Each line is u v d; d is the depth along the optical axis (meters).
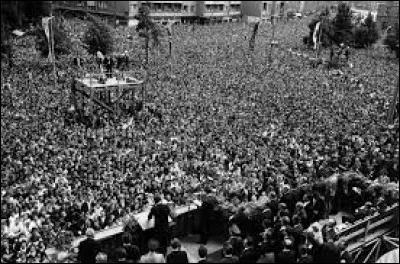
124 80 52.38
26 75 63.38
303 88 64.88
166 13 138.38
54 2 132.12
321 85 67.62
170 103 53.84
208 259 14.79
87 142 39.88
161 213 14.29
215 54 88.06
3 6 93.75
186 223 16.08
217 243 15.88
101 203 25.02
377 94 62.38
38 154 35.66
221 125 45.81
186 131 43.41
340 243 13.83
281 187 23.47
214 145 39.28
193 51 89.75
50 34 68.50
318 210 17.09
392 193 18.16
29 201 25.89
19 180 30.48
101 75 51.38
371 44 117.25
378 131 42.69
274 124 46.47
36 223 23.17
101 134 42.56
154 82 63.50
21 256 19.61
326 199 18.08
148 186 28.41
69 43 77.88
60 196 26.92
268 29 130.12
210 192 19.12
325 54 100.12
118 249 12.80
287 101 57.03
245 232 15.27
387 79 74.25
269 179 26.33
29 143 37.91
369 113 51.78
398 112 52.31
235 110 51.97
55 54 75.25
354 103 56.72
